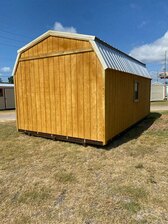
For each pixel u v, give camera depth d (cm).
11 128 845
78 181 362
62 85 587
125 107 704
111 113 568
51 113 625
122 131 679
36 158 484
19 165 444
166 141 606
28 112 688
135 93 838
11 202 303
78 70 548
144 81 991
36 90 652
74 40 547
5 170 419
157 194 312
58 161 461
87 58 529
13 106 2103
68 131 593
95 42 514
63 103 592
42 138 662
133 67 786
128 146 561
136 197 305
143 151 517
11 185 354
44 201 303
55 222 256
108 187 338
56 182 361
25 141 634
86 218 262
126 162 446
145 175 379
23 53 667
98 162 449
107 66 504
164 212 270
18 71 691
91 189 333
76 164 441
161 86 2811
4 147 576
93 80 523
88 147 555
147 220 254
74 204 294
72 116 578
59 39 576
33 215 272
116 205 287
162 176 374
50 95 618
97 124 531
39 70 634
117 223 251
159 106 1864
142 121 963
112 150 527
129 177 372
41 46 619
